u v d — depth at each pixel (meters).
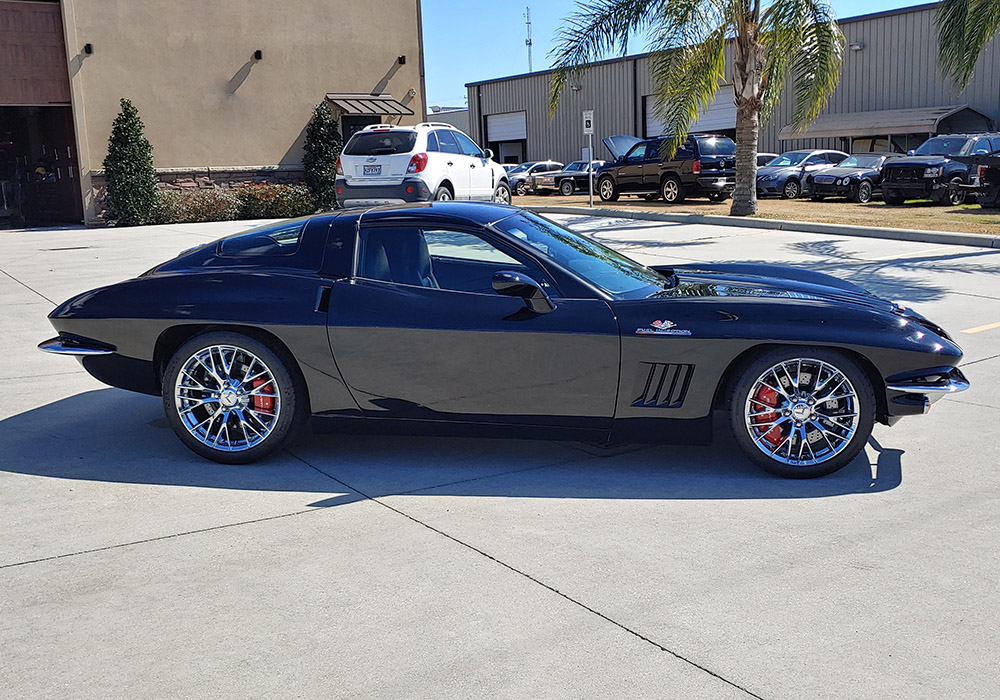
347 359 4.64
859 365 4.42
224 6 22.84
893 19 32.28
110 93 21.70
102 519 4.08
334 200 23.89
